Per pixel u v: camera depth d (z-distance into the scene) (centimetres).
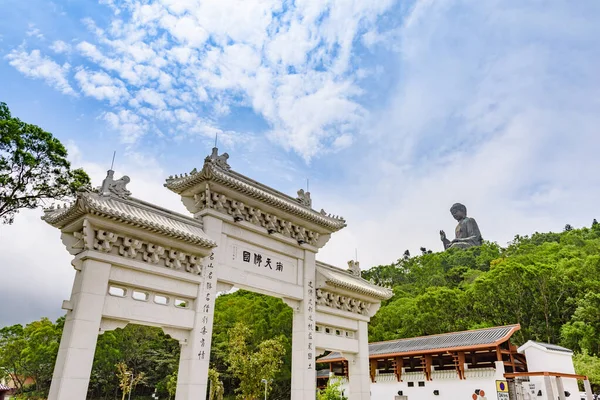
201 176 1795
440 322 5694
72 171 2219
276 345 4947
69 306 1400
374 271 11275
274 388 5519
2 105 1975
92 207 1394
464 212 15100
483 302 5634
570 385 3153
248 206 1966
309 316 2138
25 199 2059
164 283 1627
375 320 6375
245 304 6750
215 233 1823
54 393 1287
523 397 2977
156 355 6606
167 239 1617
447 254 12038
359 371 2373
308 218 2177
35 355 6378
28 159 1959
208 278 1745
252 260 1972
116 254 1518
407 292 8769
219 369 6150
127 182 1691
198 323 1664
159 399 6431
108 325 1470
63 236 1573
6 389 3956
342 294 2367
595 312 4722
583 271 5397
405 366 3959
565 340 4831
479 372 3275
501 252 10838
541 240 10581
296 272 2173
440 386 3491
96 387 6381
